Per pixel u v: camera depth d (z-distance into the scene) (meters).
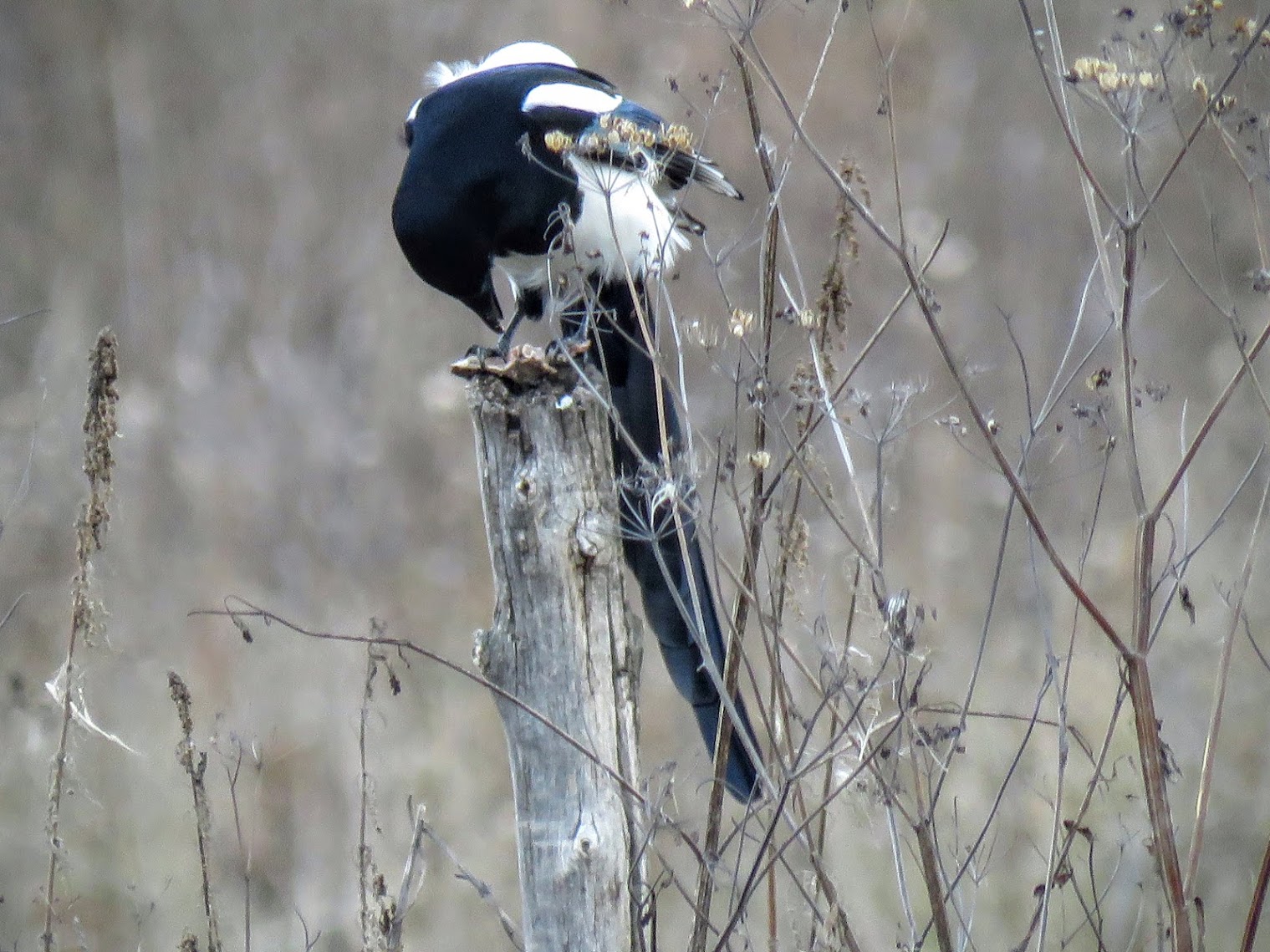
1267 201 7.98
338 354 17.64
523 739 6.50
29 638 12.09
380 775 10.92
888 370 15.00
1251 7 15.80
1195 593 11.82
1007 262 18.61
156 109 22.86
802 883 7.22
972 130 20.75
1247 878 9.60
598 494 6.54
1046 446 12.52
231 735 8.15
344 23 23.08
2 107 23.48
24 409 13.61
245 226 21.06
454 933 9.83
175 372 17.98
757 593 6.20
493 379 6.52
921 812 6.29
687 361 10.60
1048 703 10.84
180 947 7.25
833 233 7.40
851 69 19.98
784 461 7.07
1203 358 15.95
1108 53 6.75
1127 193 6.14
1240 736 10.52
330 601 14.05
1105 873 9.02
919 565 13.34
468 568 14.53
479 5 22.58
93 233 22.03
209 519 15.08
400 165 21.39
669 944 8.98
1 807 9.80
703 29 16.66
